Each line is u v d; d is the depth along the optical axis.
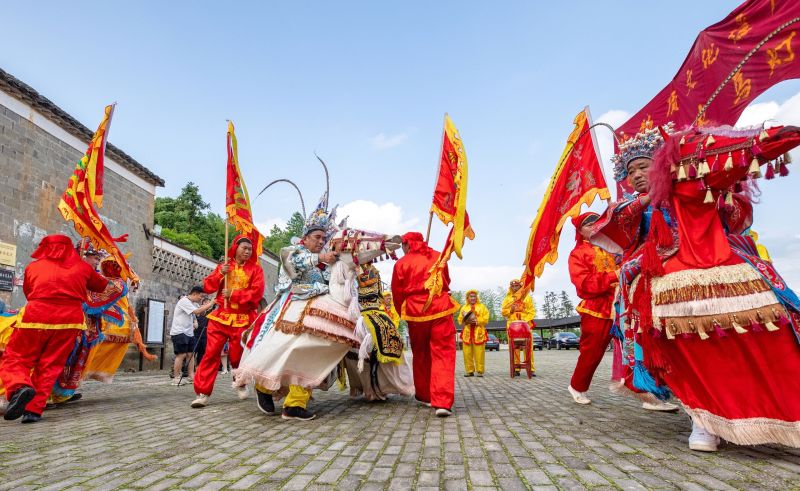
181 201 39.84
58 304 5.00
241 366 4.50
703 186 2.99
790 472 2.55
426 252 5.17
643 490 2.33
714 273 2.95
